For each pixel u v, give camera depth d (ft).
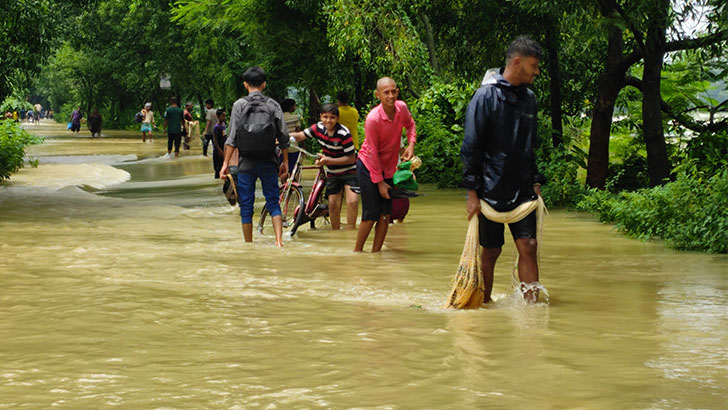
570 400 12.69
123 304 20.43
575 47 58.59
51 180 66.23
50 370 14.60
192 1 102.42
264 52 97.76
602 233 35.12
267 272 25.46
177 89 191.11
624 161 57.21
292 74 91.91
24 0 57.11
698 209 32.24
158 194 56.49
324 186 37.32
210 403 12.67
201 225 38.70
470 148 19.88
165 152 117.08
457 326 17.89
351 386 13.51
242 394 13.12
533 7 44.47
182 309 19.84
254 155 32.14
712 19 40.16
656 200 33.17
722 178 33.37
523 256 20.53
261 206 47.14
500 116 19.86
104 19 193.77
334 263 27.35
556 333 17.17
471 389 13.29
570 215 42.29
